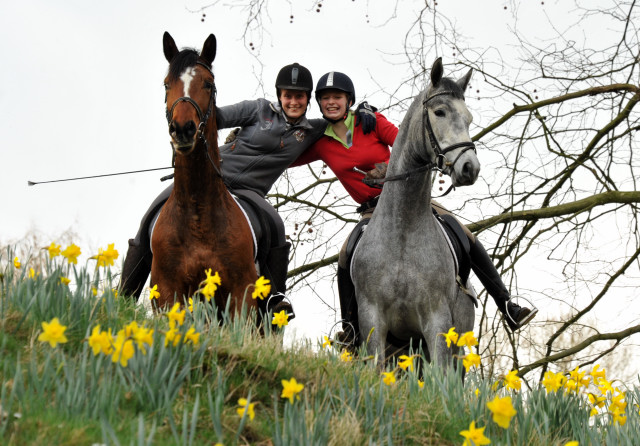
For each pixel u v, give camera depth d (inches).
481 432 200.7
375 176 438.6
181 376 225.9
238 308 370.0
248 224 386.6
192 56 373.7
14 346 239.1
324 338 313.0
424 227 393.1
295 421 215.6
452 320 400.2
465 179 371.6
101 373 225.5
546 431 275.7
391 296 389.7
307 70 433.4
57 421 196.2
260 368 269.4
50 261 271.1
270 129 430.0
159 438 204.2
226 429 224.5
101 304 271.1
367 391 245.3
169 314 232.2
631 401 327.9
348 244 422.3
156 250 368.5
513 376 281.6
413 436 251.8
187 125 348.8
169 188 412.5
